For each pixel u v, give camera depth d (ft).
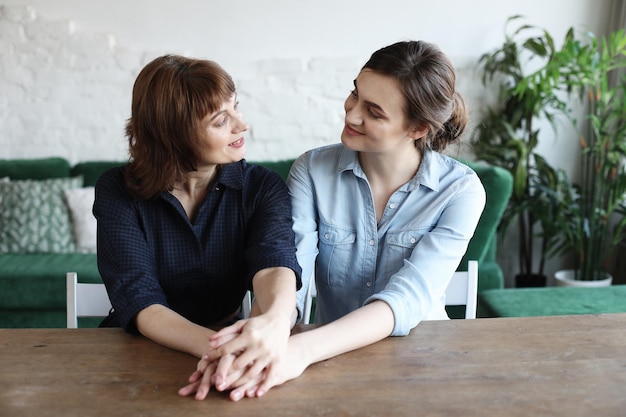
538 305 8.37
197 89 4.31
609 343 4.09
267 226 4.71
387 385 3.55
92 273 9.86
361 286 5.15
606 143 10.80
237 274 4.97
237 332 3.67
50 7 12.15
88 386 3.55
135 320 4.24
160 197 4.71
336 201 5.11
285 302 4.07
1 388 3.53
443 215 4.93
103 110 12.39
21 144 12.45
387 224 5.02
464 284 5.36
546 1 12.19
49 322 10.01
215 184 4.83
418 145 5.00
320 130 12.51
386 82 4.38
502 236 11.62
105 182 4.74
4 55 12.20
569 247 11.91
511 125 11.76
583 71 10.53
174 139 4.40
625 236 11.68
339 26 12.28
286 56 12.37
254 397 3.45
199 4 12.19
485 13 12.21
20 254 10.83
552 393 3.47
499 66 11.93
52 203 11.18
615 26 12.14
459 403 3.36
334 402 3.37
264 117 12.46
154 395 3.46
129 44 12.28
